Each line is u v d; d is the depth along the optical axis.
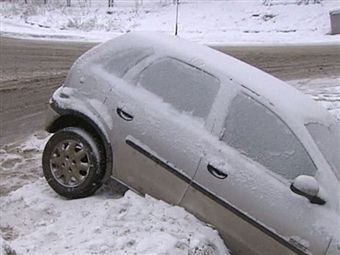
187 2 32.12
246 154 5.61
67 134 6.35
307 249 5.20
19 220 6.01
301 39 24.89
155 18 29.59
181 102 6.02
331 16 26.41
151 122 5.97
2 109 10.70
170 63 6.26
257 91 5.85
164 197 5.90
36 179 7.32
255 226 5.43
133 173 6.07
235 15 29.70
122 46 6.59
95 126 6.23
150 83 6.23
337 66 17.03
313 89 13.59
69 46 19.14
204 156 5.67
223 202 5.55
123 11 31.31
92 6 32.91
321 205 5.27
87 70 6.58
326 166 5.44
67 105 6.45
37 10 30.42
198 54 6.30
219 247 5.47
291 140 5.56
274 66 16.62
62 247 5.22
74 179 6.35
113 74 6.45
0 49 17.50
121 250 5.13
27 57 16.23
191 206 5.74
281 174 5.46
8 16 29.12
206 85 6.02
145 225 5.58
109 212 5.84
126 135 6.07
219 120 5.79
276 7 30.28
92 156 6.23
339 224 5.18
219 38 24.55
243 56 18.22
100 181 6.30
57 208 6.20
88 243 5.24
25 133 9.45
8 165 7.86
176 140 5.82
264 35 26.14
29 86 12.55
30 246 5.23
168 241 5.18
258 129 5.67
